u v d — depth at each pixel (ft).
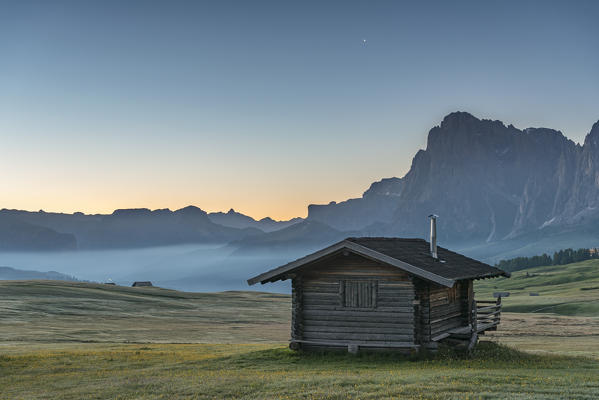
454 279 93.25
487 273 114.42
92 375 86.94
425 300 94.48
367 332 95.76
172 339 216.95
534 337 248.11
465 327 105.70
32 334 209.46
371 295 96.07
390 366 86.07
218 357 102.58
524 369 83.46
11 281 466.70
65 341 190.39
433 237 107.65
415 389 61.82
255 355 100.94
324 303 99.09
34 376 87.35
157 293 505.66
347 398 59.00
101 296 417.49
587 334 264.72
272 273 100.94
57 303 355.15
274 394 62.69
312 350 99.19
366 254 94.32
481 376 70.18
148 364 98.17
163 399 63.93
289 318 384.88
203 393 65.82
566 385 64.59
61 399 67.46
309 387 65.67
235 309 438.81
